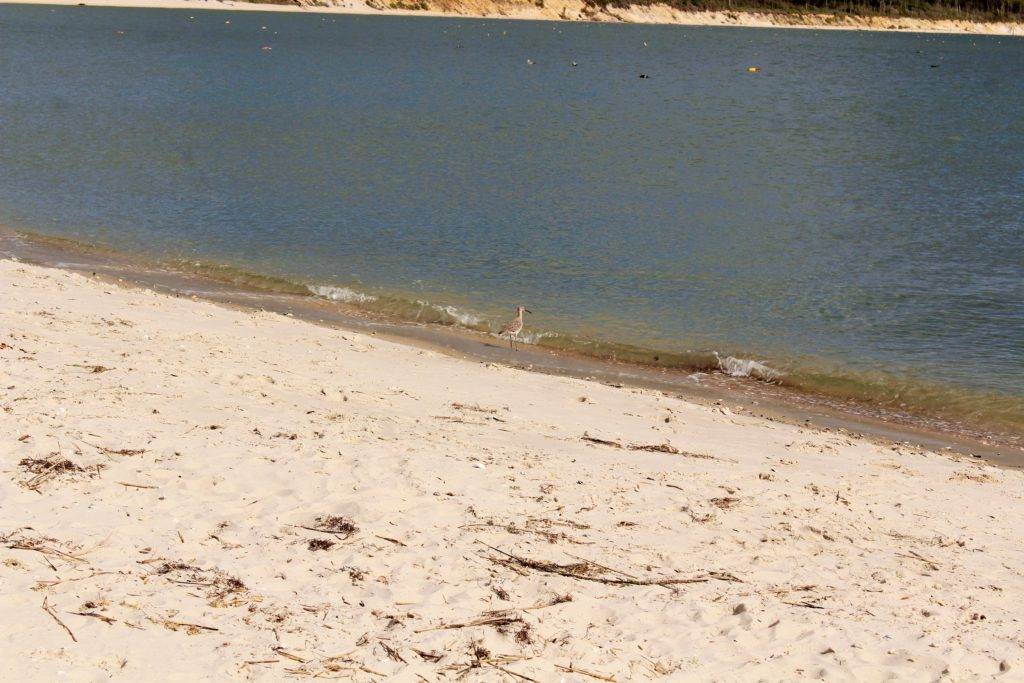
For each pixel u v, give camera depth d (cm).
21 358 1248
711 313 2159
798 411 1672
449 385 1506
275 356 1520
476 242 2680
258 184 3328
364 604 728
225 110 5228
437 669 650
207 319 1772
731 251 2688
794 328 2075
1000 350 1966
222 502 878
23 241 2500
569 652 689
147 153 3819
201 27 11212
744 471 1179
